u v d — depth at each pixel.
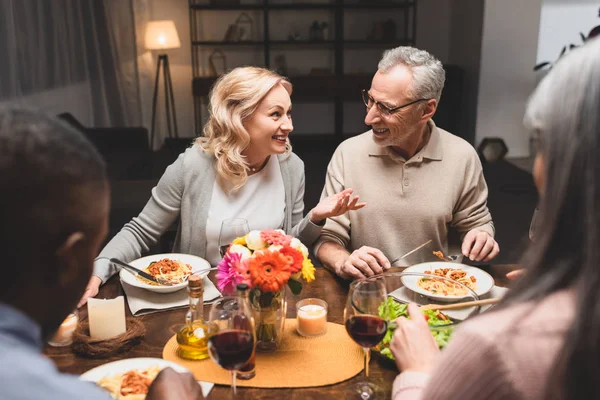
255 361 1.33
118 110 7.08
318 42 7.43
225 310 1.13
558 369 0.67
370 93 2.04
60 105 5.49
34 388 0.57
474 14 6.91
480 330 0.73
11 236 0.60
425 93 1.97
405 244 2.18
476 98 6.96
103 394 0.64
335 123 7.96
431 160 2.13
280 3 7.56
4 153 0.59
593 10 6.87
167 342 1.41
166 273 1.72
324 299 1.65
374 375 1.28
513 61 6.80
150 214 2.05
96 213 0.67
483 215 2.17
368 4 7.36
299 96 7.43
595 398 0.66
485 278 1.73
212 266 2.05
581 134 0.66
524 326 0.70
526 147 7.11
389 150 2.14
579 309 0.65
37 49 4.89
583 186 0.66
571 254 0.70
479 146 7.02
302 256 1.34
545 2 6.83
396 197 2.14
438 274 1.77
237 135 1.96
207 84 7.24
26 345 0.62
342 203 1.85
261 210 2.08
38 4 4.96
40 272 0.64
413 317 1.15
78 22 6.09
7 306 0.62
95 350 1.33
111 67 6.91
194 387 1.00
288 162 2.18
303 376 1.27
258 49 7.71
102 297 1.63
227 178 2.00
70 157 0.64
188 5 7.39
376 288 1.17
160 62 7.47
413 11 7.49
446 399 0.74
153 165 5.11
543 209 0.71
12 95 4.19
